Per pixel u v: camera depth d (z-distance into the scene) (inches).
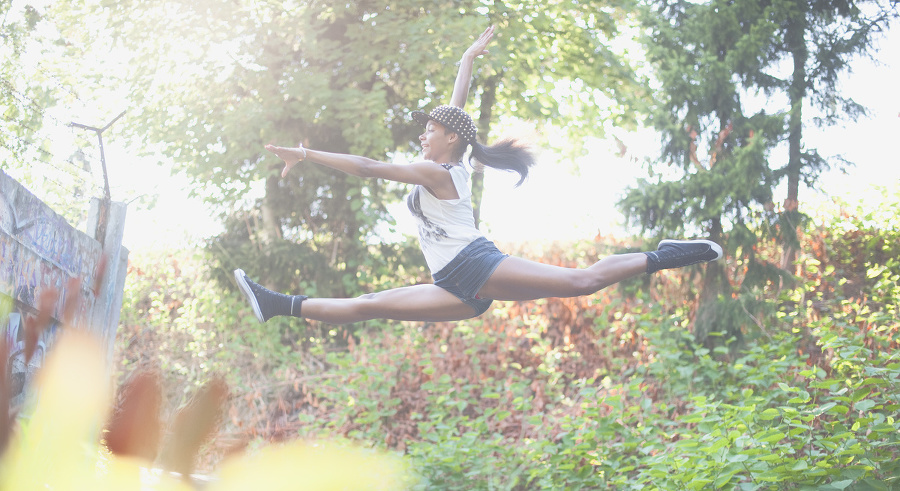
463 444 276.4
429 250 156.9
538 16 452.1
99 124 332.8
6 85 180.9
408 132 474.3
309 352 433.1
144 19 421.4
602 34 492.4
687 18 393.4
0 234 154.2
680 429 262.4
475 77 465.4
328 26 442.0
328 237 473.4
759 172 340.8
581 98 506.9
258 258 436.8
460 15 447.2
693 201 346.9
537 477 280.5
